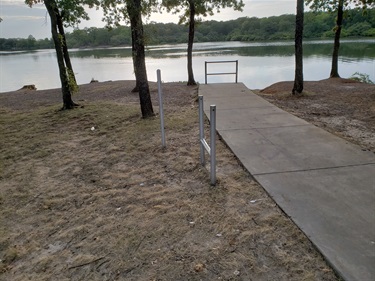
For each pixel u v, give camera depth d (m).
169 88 11.52
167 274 2.03
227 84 10.87
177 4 11.22
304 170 3.43
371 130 4.96
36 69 30.11
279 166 3.57
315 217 2.52
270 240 2.30
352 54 25.77
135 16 5.77
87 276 2.07
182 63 27.44
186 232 2.48
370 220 2.43
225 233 2.43
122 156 4.39
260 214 2.66
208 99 8.14
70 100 7.90
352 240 2.20
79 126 6.25
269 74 18.56
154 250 2.28
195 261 2.13
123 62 33.09
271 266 2.04
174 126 5.66
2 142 5.43
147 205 2.96
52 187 3.53
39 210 3.03
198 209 2.81
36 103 9.89
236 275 1.98
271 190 3.02
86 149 4.82
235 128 5.22
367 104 6.87
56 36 7.39
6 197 3.35
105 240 2.45
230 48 45.00
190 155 4.20
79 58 40.44
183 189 3.24
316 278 1.90
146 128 5.65
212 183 3.25
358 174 3.25
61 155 4.61
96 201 3.13
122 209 2.92
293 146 4.22
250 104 7.20
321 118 5.89
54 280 2.05
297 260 2.07
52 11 7.23
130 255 2.25
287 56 28.91
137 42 5.96
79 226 2.68
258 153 4.02
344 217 2.49
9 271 2.19
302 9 7.83
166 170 3.78
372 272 1.89
